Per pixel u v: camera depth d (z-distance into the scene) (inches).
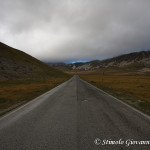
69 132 179.2
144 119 232.7
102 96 506.9
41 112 289.0
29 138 163.9
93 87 883.4
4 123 222.7
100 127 195.5
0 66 2453.2
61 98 469.1
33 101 436.8
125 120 227.3
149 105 348.5
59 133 176.6
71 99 443.2
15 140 159.6
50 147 141.8
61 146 143.3
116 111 289.1
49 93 630.5
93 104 363.6
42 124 212.5
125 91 743.7
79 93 589.9
